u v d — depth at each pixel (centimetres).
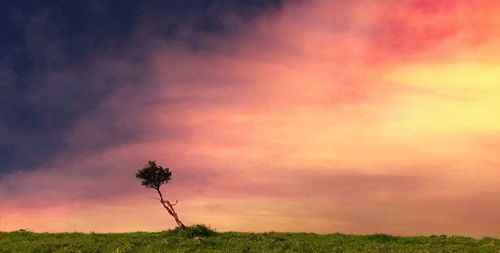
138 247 3797
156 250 3688
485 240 4338
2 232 4575
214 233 4334
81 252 3628
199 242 3906
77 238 4188
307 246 3888
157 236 4197
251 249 3719
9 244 4006
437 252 3731
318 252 3706
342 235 4544
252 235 4262
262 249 3728
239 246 3806
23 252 3688
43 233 4572
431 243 4172
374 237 4438
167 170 4334
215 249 3750
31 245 3894
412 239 4388
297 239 4203
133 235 4309
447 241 4275
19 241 4138
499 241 4272
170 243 3912
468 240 4347
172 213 4328
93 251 3675
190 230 4272
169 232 4284
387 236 4478
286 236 4391
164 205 4328
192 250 3722
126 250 3691
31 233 4578
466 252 3728
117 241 4022
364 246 3959
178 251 3641
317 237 4369
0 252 3762
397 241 4309
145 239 4081
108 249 3734
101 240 4072
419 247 3972
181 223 4328
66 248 3750
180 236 4150
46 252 3694
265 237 4188
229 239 4075
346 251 3725
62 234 4481
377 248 3847
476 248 3900
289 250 3706
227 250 3675
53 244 3881
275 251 3644
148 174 4300
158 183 4319
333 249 3791
